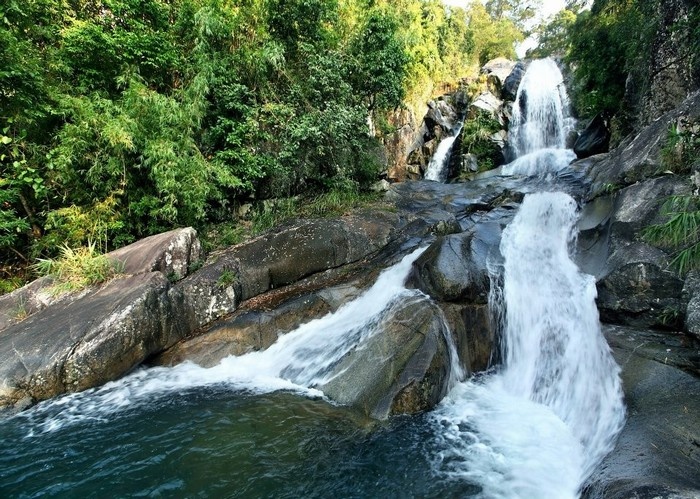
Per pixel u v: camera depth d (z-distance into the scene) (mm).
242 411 4961
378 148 11805
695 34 6930
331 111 9133
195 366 6070
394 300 6152
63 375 5293
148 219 8344
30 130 7176
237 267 7285
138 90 7570
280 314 6648
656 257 5117
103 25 8367
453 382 5391
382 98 11273
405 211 10086
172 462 4039
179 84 9227
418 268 6680
